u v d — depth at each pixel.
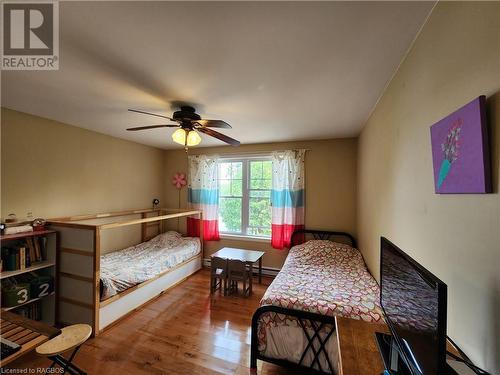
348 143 3.48
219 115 2.48
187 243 3.87
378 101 2.06
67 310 2.25
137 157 3.96
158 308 2.70
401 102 1.48
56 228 2.30
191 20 1.10
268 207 3.98
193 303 2.83
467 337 0.83
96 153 3.22
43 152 2.58
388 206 1.77
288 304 1.75
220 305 2.79
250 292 3.04
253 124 2.81
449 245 0.94
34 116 2.49
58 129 2.73
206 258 4.22
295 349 1.69
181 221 4.42
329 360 1.60
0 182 2.24
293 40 1.25
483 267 0.75
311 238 3.62
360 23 1.12
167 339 2.13
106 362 1.83
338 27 1.15
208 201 4.16
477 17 0.77
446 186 0.93
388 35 1.22
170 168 4.55
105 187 3.37
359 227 3.14
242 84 1.77
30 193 2.47
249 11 1.04
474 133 0.76
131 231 3.82
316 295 1.85
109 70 1.58
